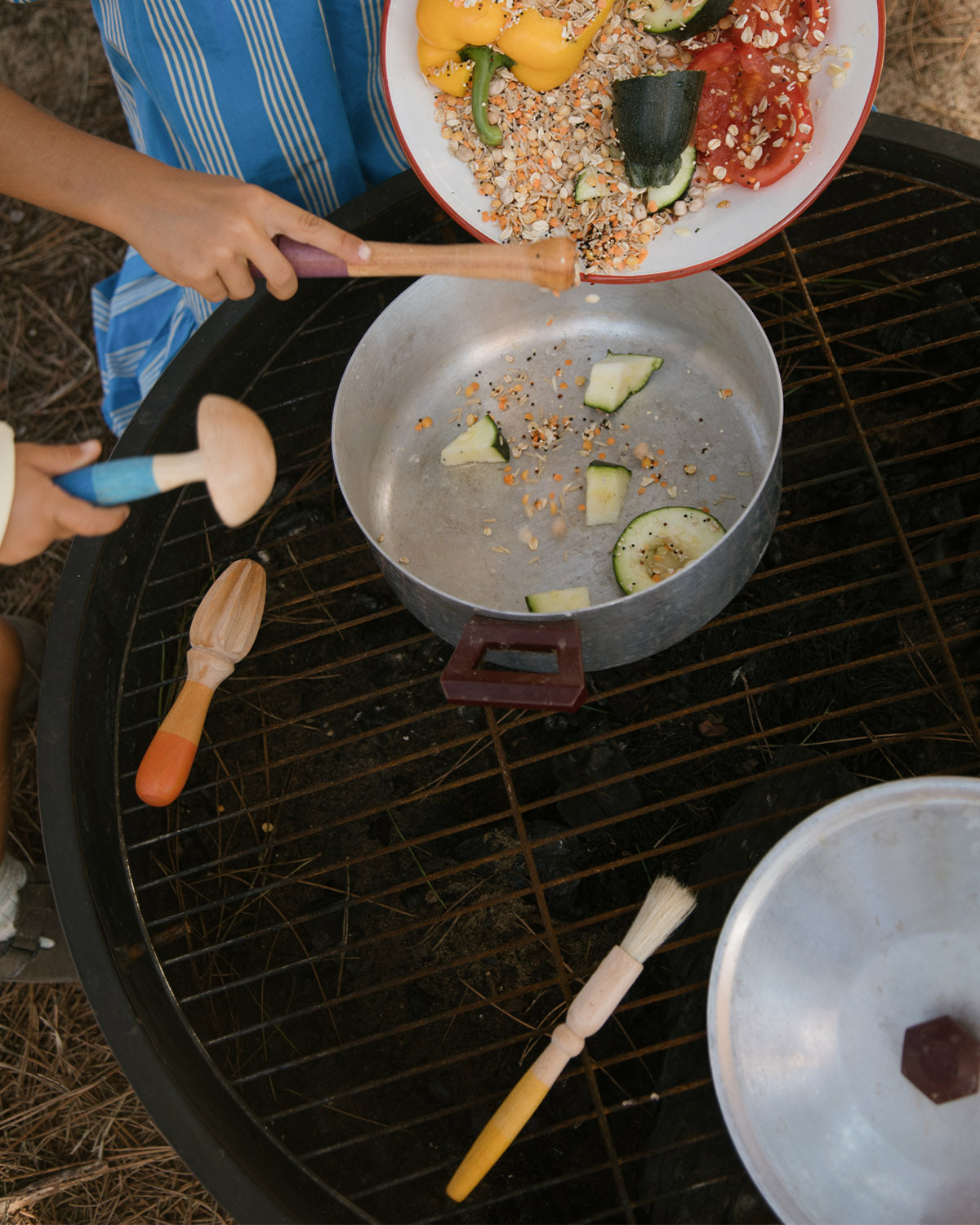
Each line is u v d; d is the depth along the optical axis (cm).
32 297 225
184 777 119
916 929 102
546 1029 140
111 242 225
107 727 137
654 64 127
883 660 147
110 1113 160
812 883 102
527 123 127
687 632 127
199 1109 111
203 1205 152
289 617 167
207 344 143
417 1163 136
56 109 243
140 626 150
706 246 124
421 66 126
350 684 163
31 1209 155
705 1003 124
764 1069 99
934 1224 94
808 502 162
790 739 146
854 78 117
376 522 145
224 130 144
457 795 154
